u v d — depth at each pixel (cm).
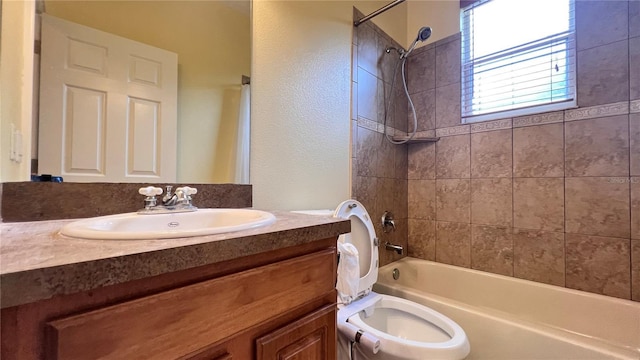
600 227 147
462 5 201
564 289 151
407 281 200
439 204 207
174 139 105
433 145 211
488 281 173
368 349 102
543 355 121
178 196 92
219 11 117
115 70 93
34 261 37
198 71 111
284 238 63
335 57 161
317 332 72
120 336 40
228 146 117
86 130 87
